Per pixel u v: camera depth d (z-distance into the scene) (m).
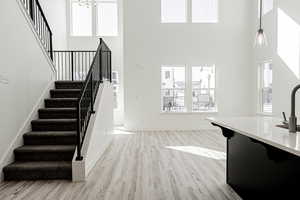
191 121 8.30
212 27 8.28
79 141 3.73
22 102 4.36
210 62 8.31
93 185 3.48
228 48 8.30
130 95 8.23
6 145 3.81
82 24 9.78
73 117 4.90
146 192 3.22
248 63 8.31
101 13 9.81
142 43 8.23
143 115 8.26
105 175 3.89
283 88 6.11
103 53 5.77
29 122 4.56
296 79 5.57
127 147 5.87
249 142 2.91
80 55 9.46
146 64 8.25
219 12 8.27
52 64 6.00
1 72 3.70
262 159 2.65
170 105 8.52
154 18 8.23
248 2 8.25
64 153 4.03
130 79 8.23
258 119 3.43
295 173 2.13
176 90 8.52
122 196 3.10
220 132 7.87
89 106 4.60
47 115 4.91
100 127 5.01
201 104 8.52
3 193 3.21
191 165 4.39
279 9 6.30
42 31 6.20
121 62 9.62
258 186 2.72
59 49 8.88
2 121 3.71
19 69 4.29
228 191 3.25
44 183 3.57
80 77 9.27
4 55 3.80
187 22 8.27
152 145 6.07
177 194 3.15
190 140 6.64
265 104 7.58
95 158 4.52
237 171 3.21
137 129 8.26
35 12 5.92
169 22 8.27
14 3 4.16
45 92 5.39
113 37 9.63
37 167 3.71
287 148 1.66
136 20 8.20
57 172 3.74
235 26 8.28
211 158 4.84
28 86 4.62
